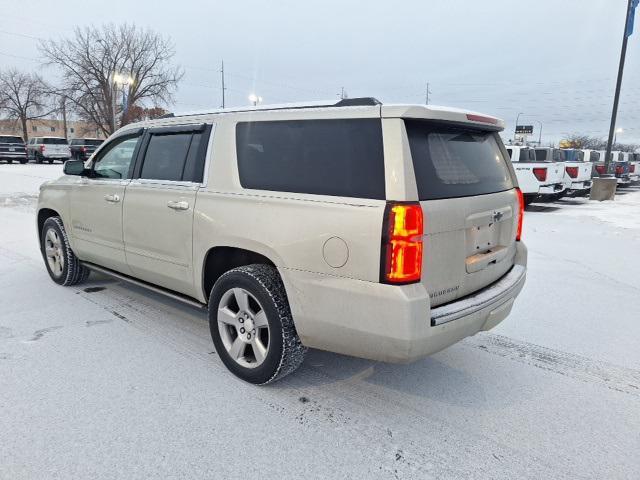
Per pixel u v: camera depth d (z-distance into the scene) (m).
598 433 2.70
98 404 2.85
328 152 2.72
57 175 21.08
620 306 4.92
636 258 7.22
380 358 2.61
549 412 2.90
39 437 2.53
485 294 2.92
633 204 15.32
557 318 4.54
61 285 5.17
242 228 3.01
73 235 4.76
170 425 2.67
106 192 4.18
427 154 2.62
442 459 2.45
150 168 3.85
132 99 49.25
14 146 32.00
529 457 2.48
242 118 3.22
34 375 3.18
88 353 3.53
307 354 3.65
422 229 2.43
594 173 17.77
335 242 2.58
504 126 3.35
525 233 9.46
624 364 3.58
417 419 2.80
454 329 2.61
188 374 3.25
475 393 3.12
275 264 2.88
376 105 2.62
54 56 47.47
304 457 2.44
